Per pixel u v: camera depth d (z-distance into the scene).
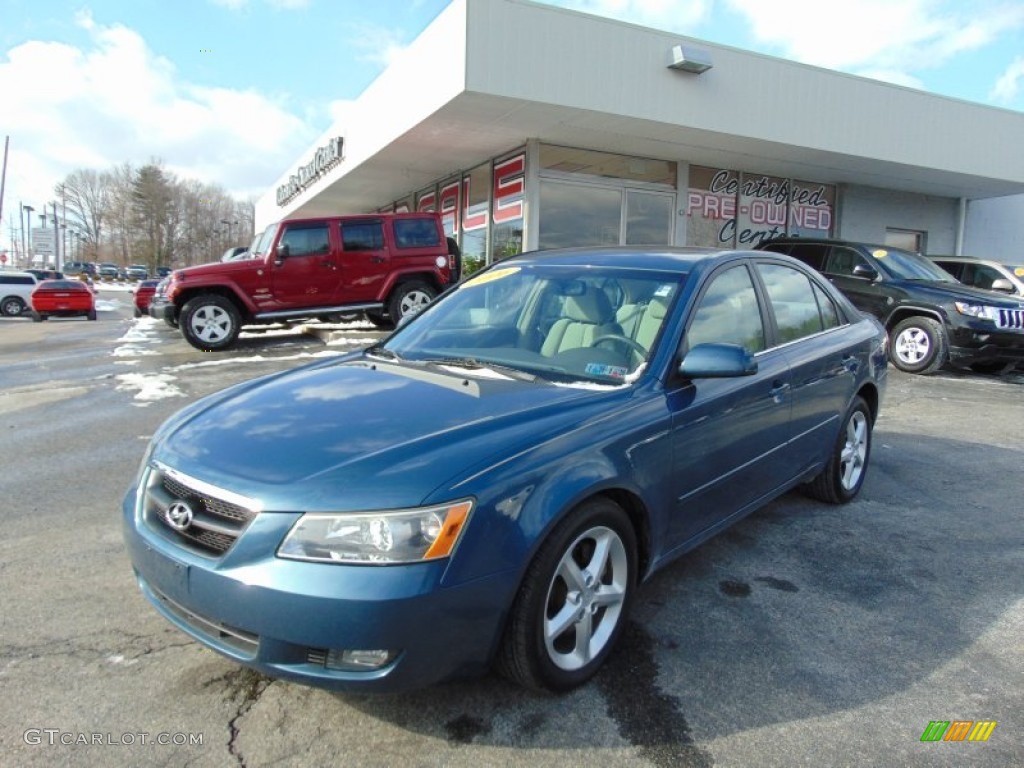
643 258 3.58
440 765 2.14
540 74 9.94
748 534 4.03
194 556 2.18
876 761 2.20
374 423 2.47
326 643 1.99
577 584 2.47
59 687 2.48
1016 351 9.03
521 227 13.16
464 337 3.56
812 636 2.94
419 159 14.52
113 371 9.49
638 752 2.22
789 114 12.29
